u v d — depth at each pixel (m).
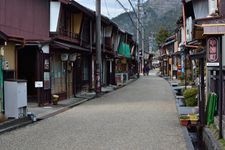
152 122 17.50
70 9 30.95
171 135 14.12
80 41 33.47
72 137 13.73
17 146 12.14
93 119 18.56
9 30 21.97
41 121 18.03
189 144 12.31
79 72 35.16
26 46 23.77
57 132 14.82
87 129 15.52
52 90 26.78
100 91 34.78
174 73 71.56
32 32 24.94
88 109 23.25
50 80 25.25
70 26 31.81
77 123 17.25
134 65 88.19
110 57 49.44
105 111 22.00
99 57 35.16
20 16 23.36
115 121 17.83
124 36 64.50
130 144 12.46
